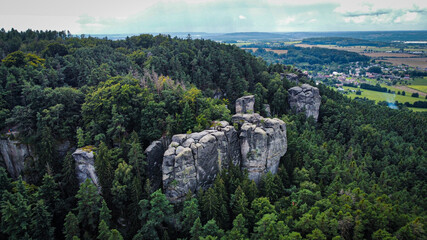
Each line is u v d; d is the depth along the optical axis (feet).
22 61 410.72
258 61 645.10
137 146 280.10
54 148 301.22
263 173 325.21
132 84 351.25
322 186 300.61
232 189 287.69
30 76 369.50
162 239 243.81
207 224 231.50
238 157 326.65
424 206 277.03
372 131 475.31
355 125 503.20
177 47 589.73
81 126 334.65
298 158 346.54
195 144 287.89
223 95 504.84
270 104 518.78
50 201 264.31
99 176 271.49
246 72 550.36
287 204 276.82
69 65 424.87
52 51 492.54
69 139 326.85
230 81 490.90
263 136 318.24
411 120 565.12
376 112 618.44
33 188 275.39
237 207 257.96
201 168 288.30
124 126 323.78
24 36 625.82
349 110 555.28
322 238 206.80
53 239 239.91
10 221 226.17
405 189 308.81
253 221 254.88
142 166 286.66
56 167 299.38
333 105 545.03
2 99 323.57
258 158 321.32
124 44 635.25
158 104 322.34
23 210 229.45
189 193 265.13
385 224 221.25
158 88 364.17
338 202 254.06
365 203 237.86
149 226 241.76
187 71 510.58
